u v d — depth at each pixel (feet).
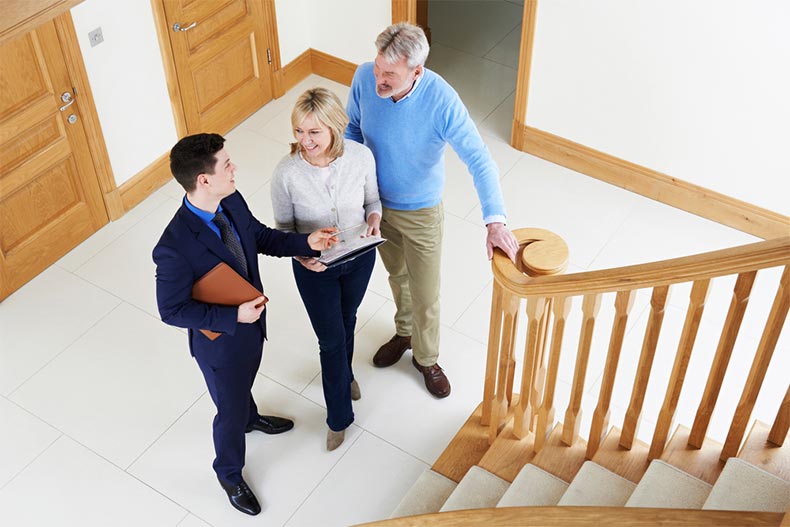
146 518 11.83
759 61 14.10
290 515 11.87
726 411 12.85
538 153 17.75
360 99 10.52
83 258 15.56
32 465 12.42
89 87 14.74
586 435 12.39
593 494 9.48
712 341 13.97
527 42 16.26
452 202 16.75
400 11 17.80
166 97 16.49
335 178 10.05
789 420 8.59
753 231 15.99
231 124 18.47
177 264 9.21
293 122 9.41
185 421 13.01
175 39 16.06
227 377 10.56
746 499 8.19
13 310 14.61
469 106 19.11
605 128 16.53
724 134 15.23
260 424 12.69
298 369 13.74
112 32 14.79
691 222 16.30
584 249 15.75
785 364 13.48
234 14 17.28
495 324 10.42
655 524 6.67
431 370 13.20
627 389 13.28
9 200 14.28
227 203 9.79
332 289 10.83
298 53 19.61
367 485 12.20
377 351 13.75
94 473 12.34
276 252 10.32
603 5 15.02
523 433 11.32
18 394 13.33
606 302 14.70
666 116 15.65
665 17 14.55
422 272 11.80
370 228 10.61
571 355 13.84
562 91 16.56
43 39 13.64
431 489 11.53
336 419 12.24
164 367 13.75
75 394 13.34
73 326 14.37
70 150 14.92
